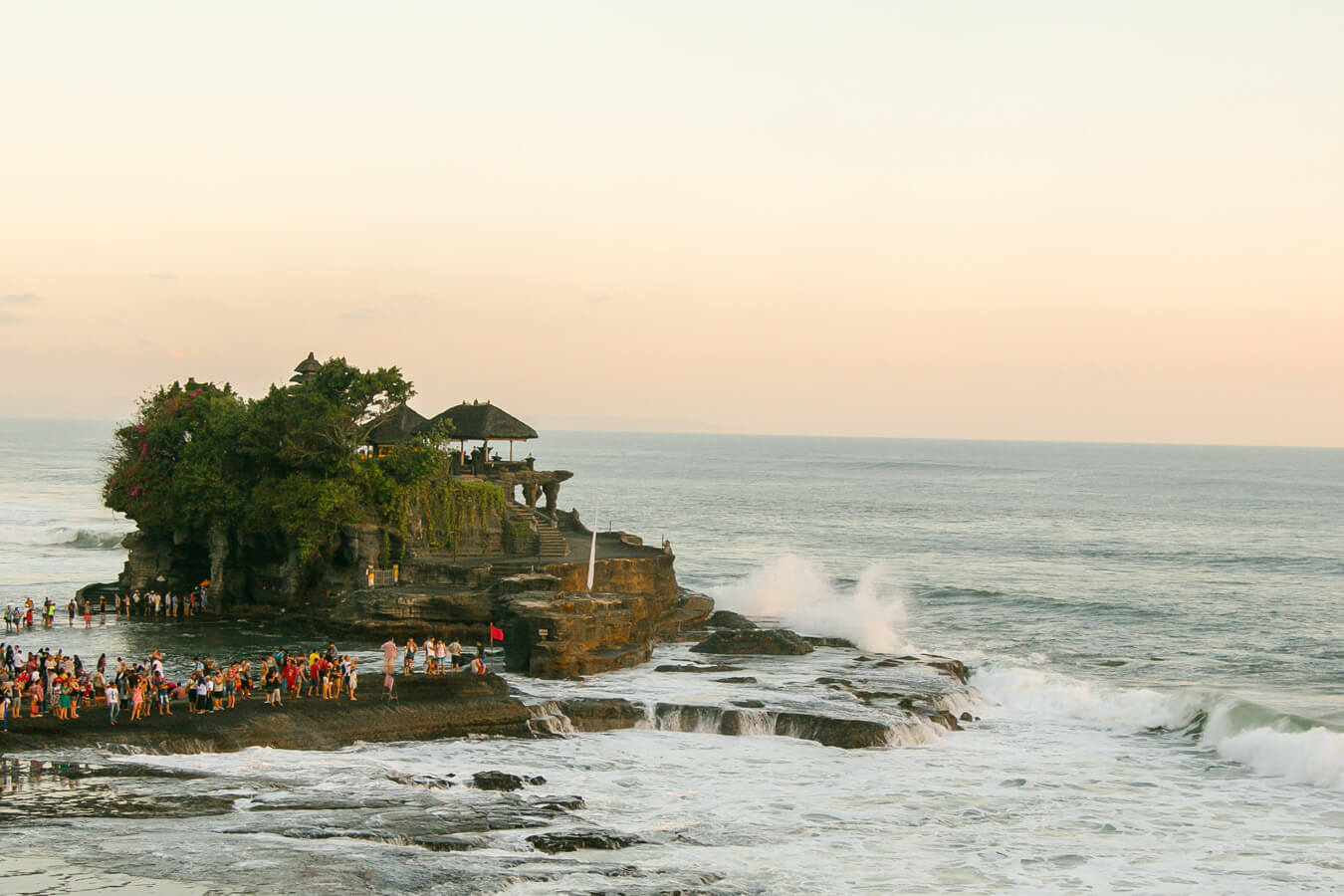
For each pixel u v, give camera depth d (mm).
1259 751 48031
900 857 36344
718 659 65000
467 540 76250
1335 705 57656
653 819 39094
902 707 53875
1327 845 38375
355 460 75000
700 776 44531
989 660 69750
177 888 30359
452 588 69188
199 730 44125
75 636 69750
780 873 34406
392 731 47562
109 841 33500
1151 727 54281
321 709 47656
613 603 64000
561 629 58719
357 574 73062
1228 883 34969
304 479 74750
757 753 47969
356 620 67812
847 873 34750
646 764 45969
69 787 38219
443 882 31516
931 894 33438
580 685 56594
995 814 41000
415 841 34656
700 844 36656
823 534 164125
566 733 50062
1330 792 44312
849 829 38875
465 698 50219
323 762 43312
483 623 66688
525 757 46219
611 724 51094
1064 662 70125
